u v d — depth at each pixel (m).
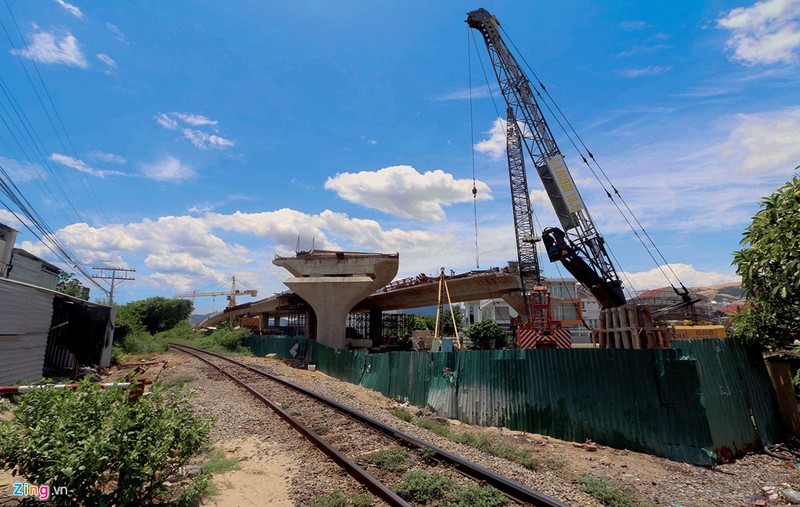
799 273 8.44
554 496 6.65
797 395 10.97
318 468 7.69
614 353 10.34
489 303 77.88
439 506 6.13
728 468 8.34
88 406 4.79
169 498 5.73
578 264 27.31
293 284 40.00
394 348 49.38
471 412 13.30
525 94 33.56
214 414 11.68
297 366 31.19
